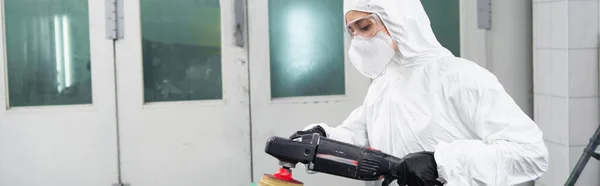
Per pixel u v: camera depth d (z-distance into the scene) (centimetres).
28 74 345
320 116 370
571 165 349
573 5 340
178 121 358
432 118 204
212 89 363
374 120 224
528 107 380
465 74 200
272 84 367
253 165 367
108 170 354
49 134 347
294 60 367
